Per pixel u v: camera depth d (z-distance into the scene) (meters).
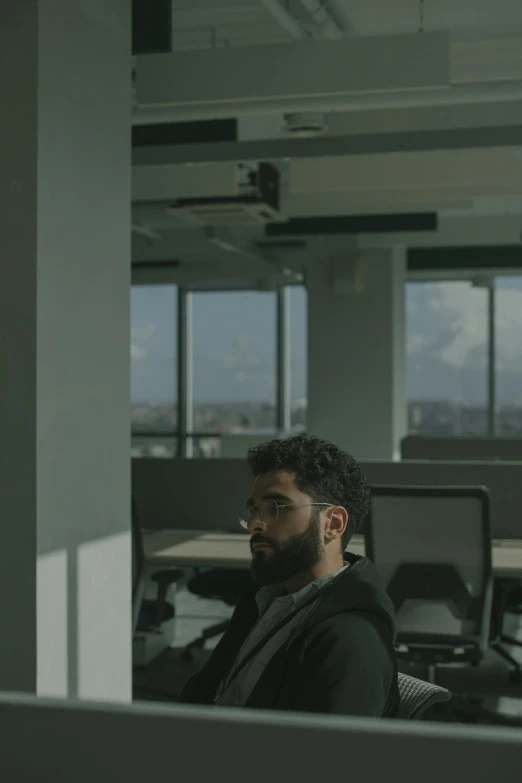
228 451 9.68
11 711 0.70
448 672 4.66
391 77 3.45
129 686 2.76
